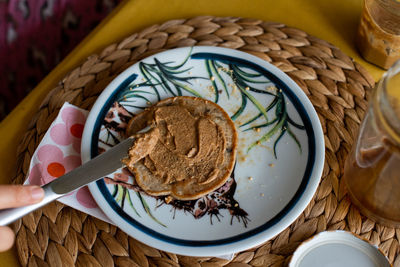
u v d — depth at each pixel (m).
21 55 0.86
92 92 0.58
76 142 0.54
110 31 0.63
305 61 0.59
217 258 0.50
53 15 0.84
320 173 0.50
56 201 0.53
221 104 0.56
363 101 0.56
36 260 0.51
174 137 0.53
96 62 0.60
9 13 0.83
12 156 0.56
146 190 0.51
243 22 0.62
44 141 0.54
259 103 0.55
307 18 0.63
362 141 0.48
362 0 0.63
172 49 0.58
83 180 0.49
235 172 0.52
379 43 0.56
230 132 0.54
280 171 0.52
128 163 0.51
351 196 0.51
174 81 0.57
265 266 0.50
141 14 0.64
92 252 0.51
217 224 0.49
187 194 0.51
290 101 0.54
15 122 0.58
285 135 0.53
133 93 0.56
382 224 0.50
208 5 0.64
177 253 0.48
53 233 0.52
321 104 0.56
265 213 0.50
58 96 0.58
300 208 0.49
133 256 0.51
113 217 0.49
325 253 0.47
